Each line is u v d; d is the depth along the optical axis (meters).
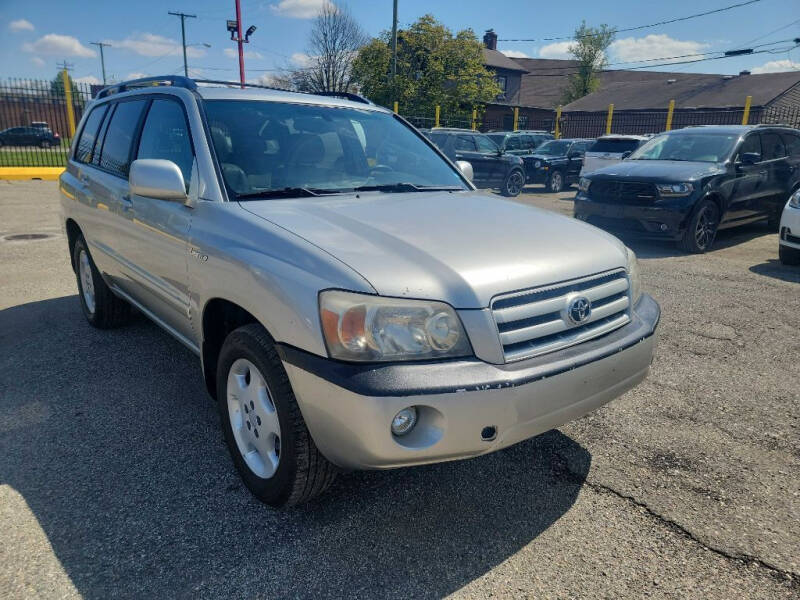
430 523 2.59
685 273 7.27
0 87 18.58
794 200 7.47
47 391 3.78
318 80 42.66
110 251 4.10
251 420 2.67
